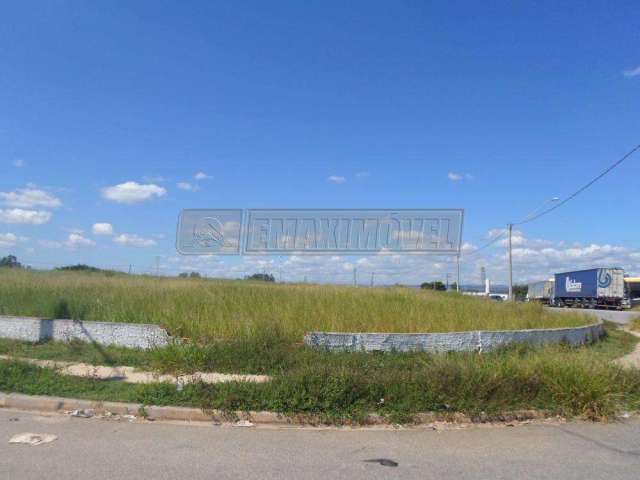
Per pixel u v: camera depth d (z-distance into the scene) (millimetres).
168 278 26312
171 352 8977
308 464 5059
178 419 6570
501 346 11188
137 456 5160
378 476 4762
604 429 6516
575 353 9562
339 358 9406
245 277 30922
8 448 5328
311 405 6633
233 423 6453
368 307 13812
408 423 6566
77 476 4559
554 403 7152
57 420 6418
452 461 5238
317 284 23516
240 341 9789
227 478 4617
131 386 7625
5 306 13297
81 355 9781
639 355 12930
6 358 8961
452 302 17578
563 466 5125
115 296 13992
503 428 6508
